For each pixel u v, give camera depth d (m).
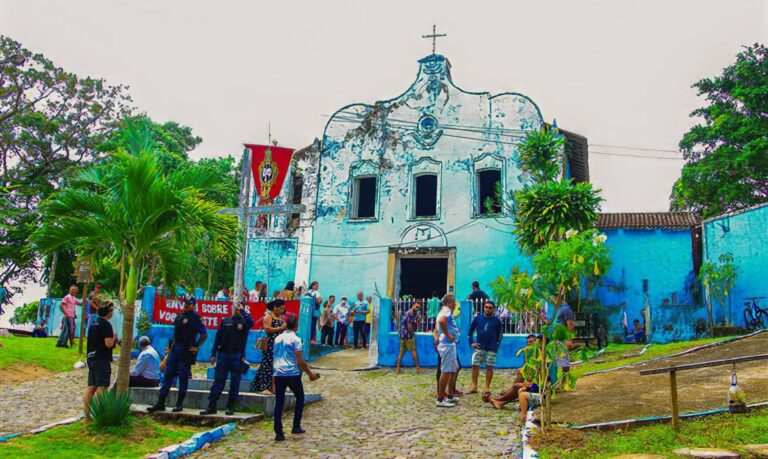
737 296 20.62
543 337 8.45
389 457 7.84
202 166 11.05
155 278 23.55
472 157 23.16
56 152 30.72
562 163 22.92
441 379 11.10
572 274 8.23
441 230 22.89
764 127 29.36
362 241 23.77
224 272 32.34
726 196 30.00
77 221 9.65
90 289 31.67
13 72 29.56
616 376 12.72
